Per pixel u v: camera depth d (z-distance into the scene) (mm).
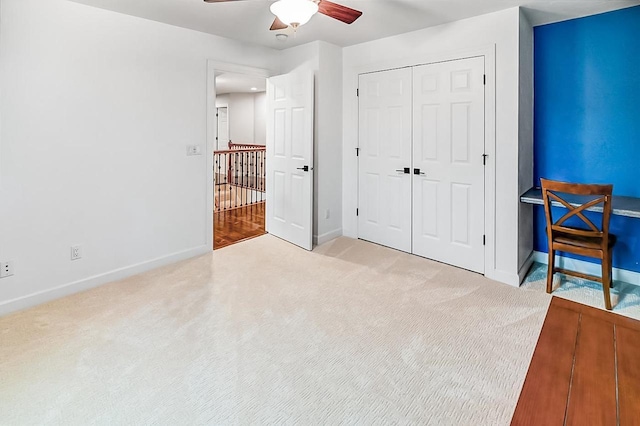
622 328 1657
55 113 2846
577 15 3152
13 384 1878
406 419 1678
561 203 2830
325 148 4320
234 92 10305
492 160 3244
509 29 3043
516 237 3141
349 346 2258
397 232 4090
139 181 3400
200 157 3859
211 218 4043
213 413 1706
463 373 2000
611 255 2975
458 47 3363
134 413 1698
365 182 4355
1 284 2646
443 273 3434
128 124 3277
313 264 3689
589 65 3195
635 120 3037
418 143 3777
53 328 2443
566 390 1274
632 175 3088
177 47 3547
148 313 2662
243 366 2057
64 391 1835
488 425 1639
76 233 3023
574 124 3318
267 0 2859
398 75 3869
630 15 2980
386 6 2980
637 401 1214
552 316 1780
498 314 2643
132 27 3225
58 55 2828
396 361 2109
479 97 3281
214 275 3395
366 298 2918
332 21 3383
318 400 1798
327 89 4238
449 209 3602
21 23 2639
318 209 4312
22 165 2707
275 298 2918
